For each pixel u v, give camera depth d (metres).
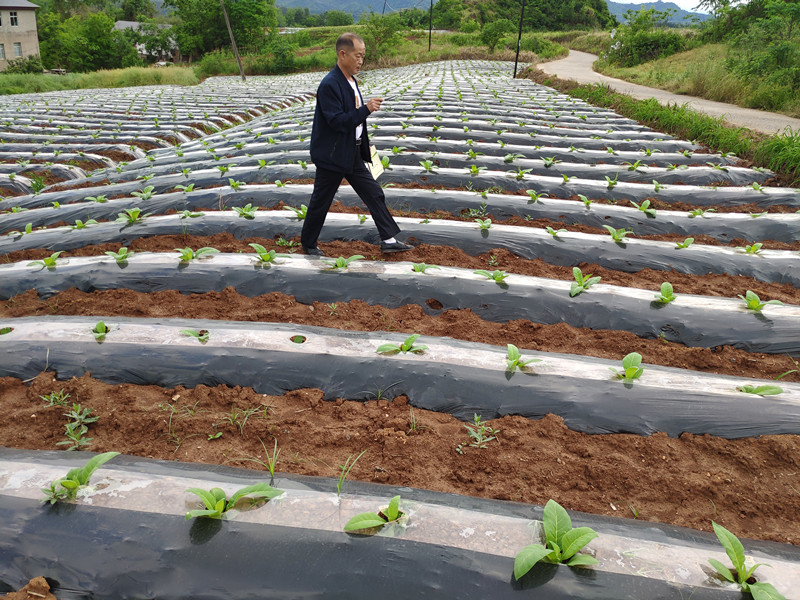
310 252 4.83
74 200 7.23
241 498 2.30
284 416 3.04
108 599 2.02
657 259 5.05
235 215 5.75
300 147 9.16
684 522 2.41
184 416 3.00
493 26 37.03
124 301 4.21
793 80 13.48
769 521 2.45
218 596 1.99
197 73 35.22
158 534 2.15
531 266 4.91
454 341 3.61
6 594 2.02
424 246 5.11
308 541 2.12
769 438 2.82
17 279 4.50
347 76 4.04
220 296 4.29
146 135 12.61
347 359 3.34
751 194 6.76
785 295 4.52
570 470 2.68
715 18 25.56
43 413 3.01
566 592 1.95
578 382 3.15
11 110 16.67
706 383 3.14
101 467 2.53
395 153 8.47
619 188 7.07
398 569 2.03
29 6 40.69
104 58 46.75
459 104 14.08
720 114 12.00
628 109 13.01
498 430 2.92
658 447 2.82
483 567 2.04
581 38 44.16
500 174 7.44
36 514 2.24
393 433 2.88
